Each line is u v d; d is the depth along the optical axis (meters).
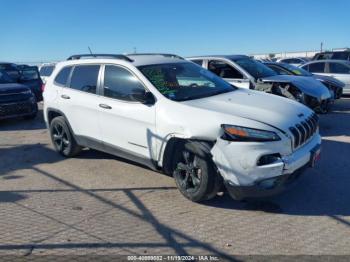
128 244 4.13
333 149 7.55
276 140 4.58
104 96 6.25
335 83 12.41
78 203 5.22
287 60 31.16
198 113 4.96
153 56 6.56
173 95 5.49
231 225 4.52
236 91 6.07
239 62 9.73
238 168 4.59
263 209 4.91
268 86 9.20
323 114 10.53
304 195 5.31
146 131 5.50
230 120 4.72
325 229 4.37
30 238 4.28
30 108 11.70
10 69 14.84
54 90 7.28
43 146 8.38
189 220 4.66
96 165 6.84
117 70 6.12
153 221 4.65
